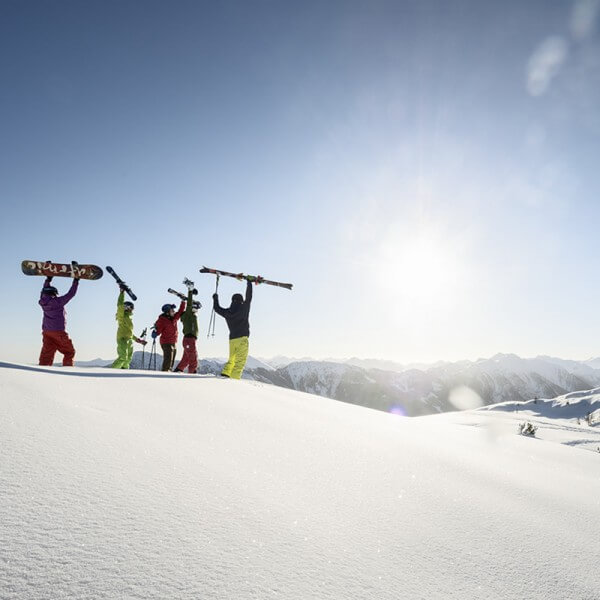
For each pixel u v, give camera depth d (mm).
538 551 2150
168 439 2801
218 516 1763
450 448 4785
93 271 7699
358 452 3523
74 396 3564
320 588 1389
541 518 2736
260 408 4766
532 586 1766
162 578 1238
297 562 1530
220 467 2445
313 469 2818
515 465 4574
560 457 5727
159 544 1430
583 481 4387
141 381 5148
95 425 2752
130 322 10617
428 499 2666
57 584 1115
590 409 72000
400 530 2084
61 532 1373
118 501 1692
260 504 2010
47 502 1558
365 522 2096
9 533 1303
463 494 2938
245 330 8453
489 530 2326
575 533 2559
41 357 7434
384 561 1718
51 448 2139
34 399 3117
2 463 1822
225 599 1201
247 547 1552
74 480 1807
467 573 1773
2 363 4949
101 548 1329
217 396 5039
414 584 1583
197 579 1272
